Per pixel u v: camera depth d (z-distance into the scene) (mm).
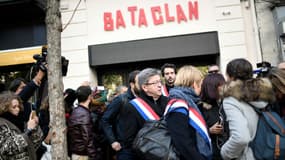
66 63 3314
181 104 2535
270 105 2625
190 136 2500
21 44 8430
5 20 8477
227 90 2600
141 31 7840
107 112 3797
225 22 7594
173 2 7781
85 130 3979
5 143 2855
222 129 2719
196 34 7668
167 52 7719
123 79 8211
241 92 2523
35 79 3484
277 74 2811
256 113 2543
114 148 3643
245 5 7633
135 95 3787
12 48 8461
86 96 4113
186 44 7676
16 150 2863
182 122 2463
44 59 3504
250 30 7609
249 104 2553
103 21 7930
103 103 4582
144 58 7777
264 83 2555
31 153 3000
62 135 2701
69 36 7945
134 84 3779
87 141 3969
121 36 7883
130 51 7812
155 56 7746
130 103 3121
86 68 7875
